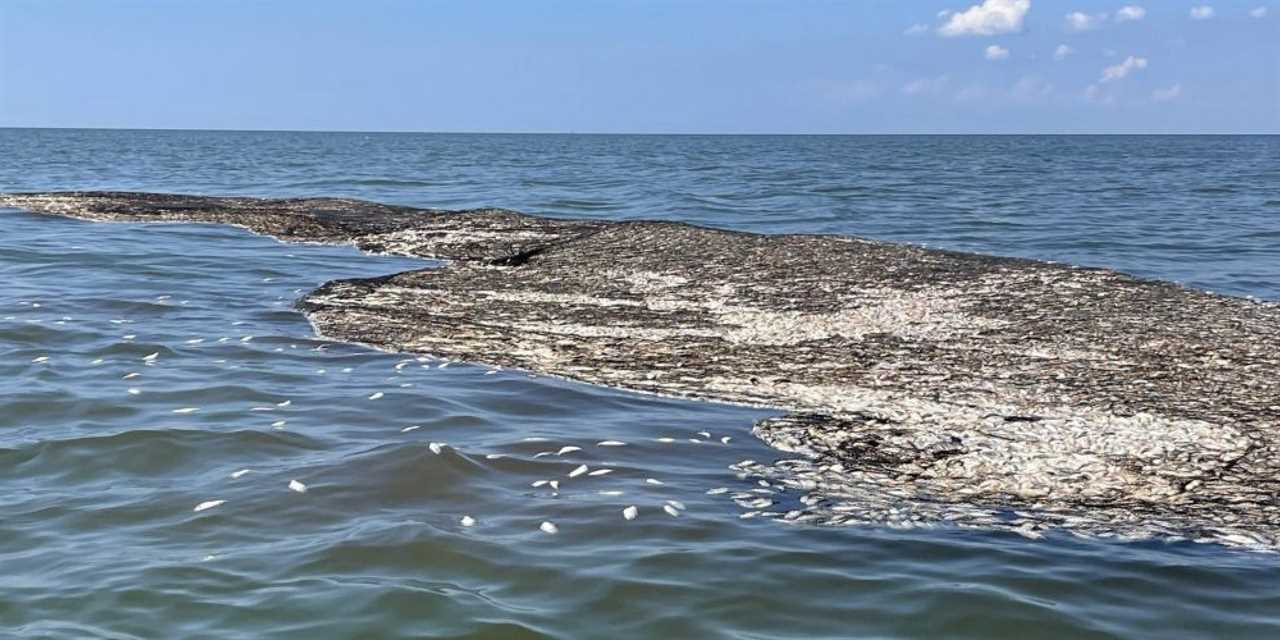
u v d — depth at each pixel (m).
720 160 106.44
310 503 9.77
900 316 17.05
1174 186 59.72
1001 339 15.67
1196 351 14.91
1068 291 18.36
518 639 7.35
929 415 12.57
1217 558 8.88
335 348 16.08
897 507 9.97
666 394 13.63
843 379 13.99
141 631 7.39
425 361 15.27
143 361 15.32
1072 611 7.90
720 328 16.67
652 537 9.11
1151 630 7.65
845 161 104.94
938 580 8.37
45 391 13.63
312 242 27.72
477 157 112.19
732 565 8.57
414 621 7.56
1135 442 11.58
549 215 40.28
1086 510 9.93
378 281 20.69
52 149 123.38
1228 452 11.30
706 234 23.28
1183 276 25.70
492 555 8.66
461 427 12.25
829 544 9.04
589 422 12.50
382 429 12.15
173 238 28.12
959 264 20.44
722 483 10.55
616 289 19.33
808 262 20.72
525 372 14.69
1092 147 190.38
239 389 13.82
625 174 72.31
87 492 10.12
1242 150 168.38
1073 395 13.11
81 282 21.67
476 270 21.47
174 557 8.60
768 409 13.03
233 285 21.70
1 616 7.60
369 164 88.19
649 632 7.50
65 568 8.39
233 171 72.94
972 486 10.54
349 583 8.12
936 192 53.50
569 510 9.70
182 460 11.03
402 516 9.45
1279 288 24.12
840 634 7.52
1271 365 14.24
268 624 7.50
